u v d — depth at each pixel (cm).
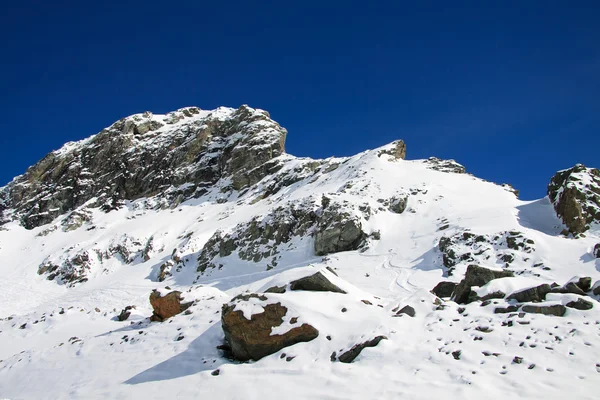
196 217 7394
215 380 1183
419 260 3594
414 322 1292
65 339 2222
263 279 4172
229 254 5244
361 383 1010
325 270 1620
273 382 1098
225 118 10350
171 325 1783
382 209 4834
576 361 983
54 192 9494
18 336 2402
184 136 10000
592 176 3984
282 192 7119
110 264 6300
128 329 2056
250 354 1303
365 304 1456
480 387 922
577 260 2925
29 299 5503
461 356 1062
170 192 8644
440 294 1814
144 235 6825
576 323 1138
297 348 1245
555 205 3941
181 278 5200
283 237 5019
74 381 1474
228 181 8519
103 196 8956
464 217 4206
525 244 3275
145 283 5300
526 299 1350
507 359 1026
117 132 10406
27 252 7431
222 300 1975
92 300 4716
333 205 4775
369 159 6500
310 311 1349
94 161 9862
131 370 1439
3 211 9644
